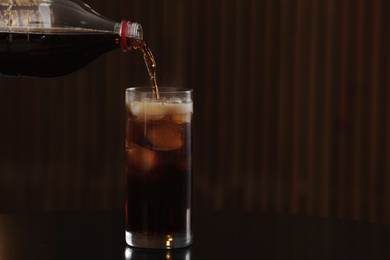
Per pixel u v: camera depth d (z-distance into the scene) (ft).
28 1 3.69
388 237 3.82
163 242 3.51
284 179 8.58
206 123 8.55
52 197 8.79
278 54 8.41
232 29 8.43
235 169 8.60
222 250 3.54
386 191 8.50
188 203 3.56
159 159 3.49
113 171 8.72
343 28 8.34
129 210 3.56
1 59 3.74
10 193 8.81
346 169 8.52
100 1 8.44
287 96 8.46
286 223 4.06
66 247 3.56
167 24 8.44
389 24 8.30
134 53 8.54
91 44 3.64
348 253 3.54
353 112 8.44
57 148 8.75
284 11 8.36
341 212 8.56
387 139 8.44
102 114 8.67
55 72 3.82
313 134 8.50
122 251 3.50
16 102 8.72
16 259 3.37
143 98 3.47
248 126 8.52
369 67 8.38
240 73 8.46
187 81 8.50
